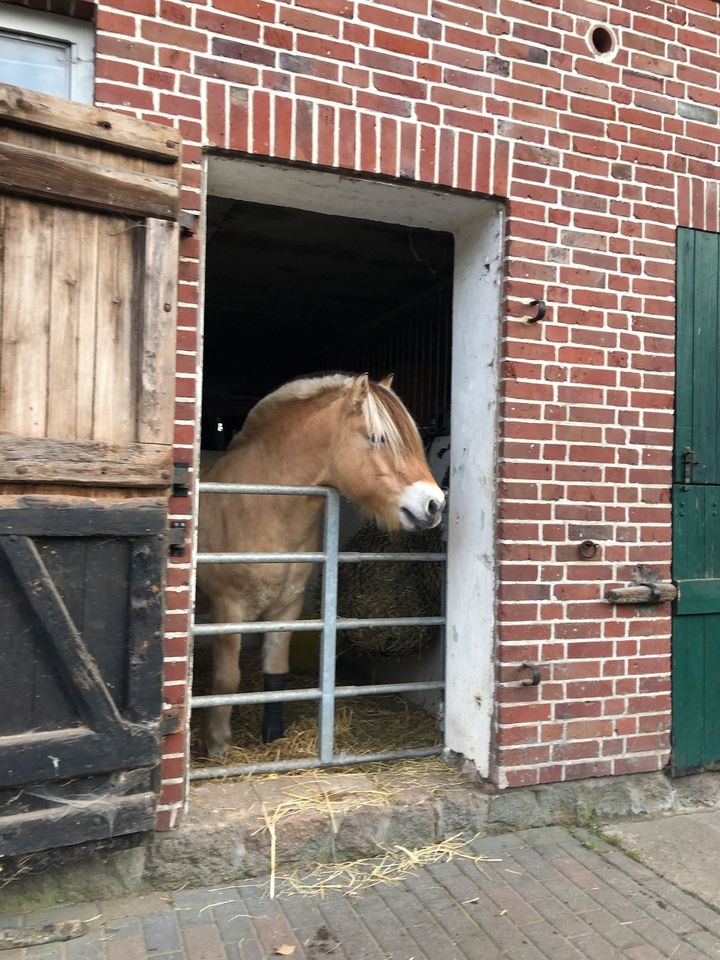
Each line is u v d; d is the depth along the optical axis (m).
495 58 3.07
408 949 2.29
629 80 3.33
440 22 2.97
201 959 2.21
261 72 2.70
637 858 2.88
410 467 3.01
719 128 3.53
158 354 2.39
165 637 2.55
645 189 3.35
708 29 3.52
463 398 3.37
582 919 2.47
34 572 2.21
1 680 2.21
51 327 2.26
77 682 2.27
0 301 2.19
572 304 3.19
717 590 3.44
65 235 2.28
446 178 2.96
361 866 2.77
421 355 5.18
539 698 3.10
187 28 2.61
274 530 3.38
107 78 2.51
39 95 2.20
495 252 3.16
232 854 2.65
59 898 2.47
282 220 4.49
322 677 3.15
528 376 3.10
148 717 2.39
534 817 3.09
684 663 3.39
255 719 4.01
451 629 3.40
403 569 4.16
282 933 2.35
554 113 3.17
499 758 3.03
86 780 2.33
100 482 2.31
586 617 3.19
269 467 3.42
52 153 2.24
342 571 4.42
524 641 3.07
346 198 3.11
